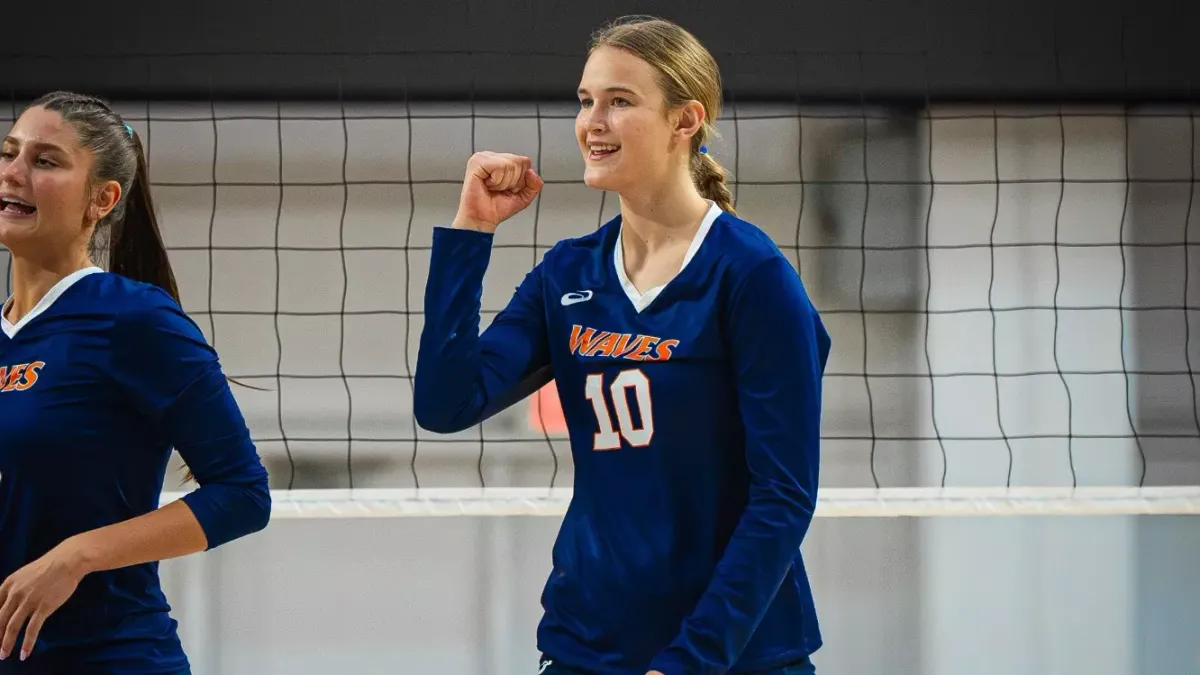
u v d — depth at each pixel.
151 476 5.26
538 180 5.40
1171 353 14.26
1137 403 14.34
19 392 5.04
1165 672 12.27
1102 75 13.96
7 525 5.05
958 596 13.29
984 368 14.37
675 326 5.00
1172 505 8.58
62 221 5.25
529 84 13.60
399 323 13.93
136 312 5.10
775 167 13.91
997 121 14.07
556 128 13.72
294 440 13.96
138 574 5.20
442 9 13.57
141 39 13.54
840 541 13.94
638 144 4.99
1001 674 12.46
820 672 12.53
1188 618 12.94
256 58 13.59
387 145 13.72
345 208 12.90
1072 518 14.16
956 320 14.31
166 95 13.60
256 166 13.72
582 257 5.36
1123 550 13.80
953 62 13.88
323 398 13.97
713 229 5.09
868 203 14.02
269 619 13.16
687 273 5.02
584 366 5.15
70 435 5.00
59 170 5.23
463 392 5.24
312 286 13.84
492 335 5.50
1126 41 13.91
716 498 4.99
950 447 14.37
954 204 14.19
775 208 13.97
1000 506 8.57
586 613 5.09
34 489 5.00
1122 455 14.30
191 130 13.66
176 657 5.31
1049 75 13.98
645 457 4.99
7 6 13.41
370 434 13.98
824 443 14.32
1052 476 14.32
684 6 13.66
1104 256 14.24
